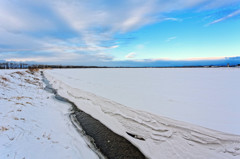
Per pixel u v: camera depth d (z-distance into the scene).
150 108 5.03
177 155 2.90
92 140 3.64
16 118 3.71
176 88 8.76
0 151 2.25
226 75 16.52
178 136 3.34
